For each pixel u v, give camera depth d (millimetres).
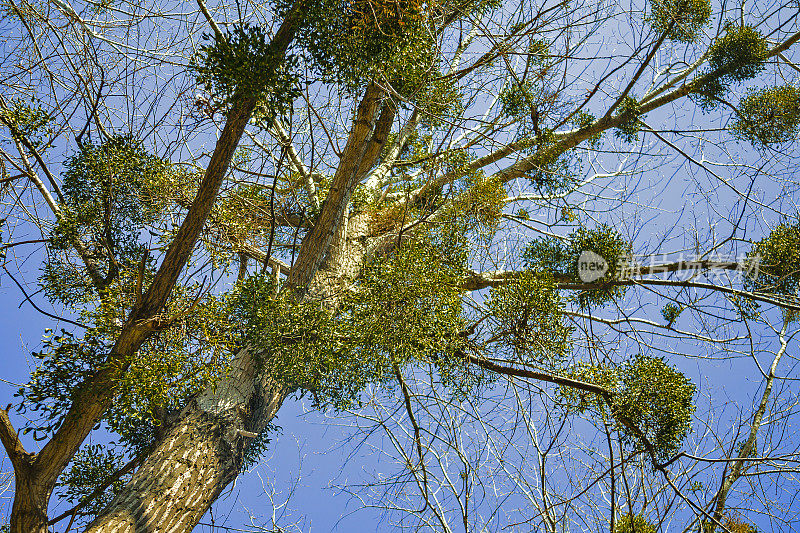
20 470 3619
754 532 5012
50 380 3666
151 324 3795
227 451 4422
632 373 4934
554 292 4680
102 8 4172
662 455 4848
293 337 4297
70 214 4773
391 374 4629
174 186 4992
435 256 4871
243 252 5520
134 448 4914
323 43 3996
